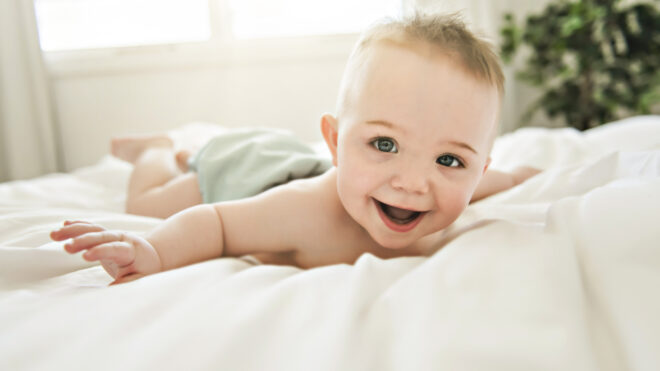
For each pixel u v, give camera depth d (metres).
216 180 0.91
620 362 0.37
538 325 0.38
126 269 0.52
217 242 0.62
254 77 2.54
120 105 2.47
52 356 0.35
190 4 2.57
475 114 0.54
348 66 0.62
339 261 0.69
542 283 0.42
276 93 2.58
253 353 0.37
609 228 0.47
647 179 0.57
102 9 2.51
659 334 0.37
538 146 1.22
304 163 0.85
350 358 0.36
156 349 0.36
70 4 2.48
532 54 2.44
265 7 2.64
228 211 0.64
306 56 2.56
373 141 0.56
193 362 0.35
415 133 0.53
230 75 2.53
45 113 2.32
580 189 0.79
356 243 0.69
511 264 0.45
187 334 0.37
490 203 0.82
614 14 2.10
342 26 2.69
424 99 0.52
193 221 0.61
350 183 0.58
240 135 1.00
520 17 2.71
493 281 0.43
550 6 2.28
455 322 0.38
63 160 2.48
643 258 0.43
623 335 0.38
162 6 2.55
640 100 2.11
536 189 0.83
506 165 1.13
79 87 2.43
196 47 2.51
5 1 2.21
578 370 0.34
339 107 0.62
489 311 0.39
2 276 0.50
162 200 0.94
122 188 1.25
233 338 0.37
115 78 2.45
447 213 0.57
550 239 0.49
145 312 0.41
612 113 2.23
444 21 0.60
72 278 0.55
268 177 0.83
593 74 2.27
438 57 0.54
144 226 0.74
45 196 1.07
